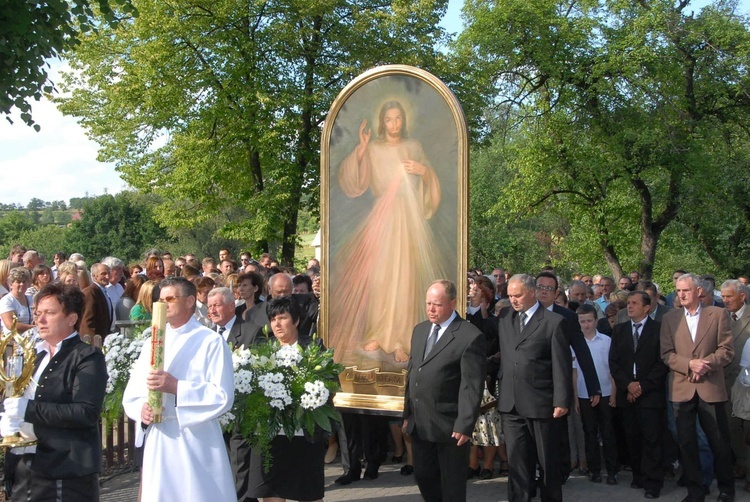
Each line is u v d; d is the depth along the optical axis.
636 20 23.47
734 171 24.08
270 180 23.22
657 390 7.38
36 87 10.73
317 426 5.64
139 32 21.06
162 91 21.66
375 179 7.52
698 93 24.73
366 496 7.25
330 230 7.67
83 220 51.16
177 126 23.05
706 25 23.53
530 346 6.48
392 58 22.55
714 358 6.89
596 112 24.31
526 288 6.51
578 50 24.44
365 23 22.27
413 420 6.02
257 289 8.16
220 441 4.46
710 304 8.18
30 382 4.39
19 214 58.69
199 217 24.11
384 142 7.48
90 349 4.45
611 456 7.91
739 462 8.11
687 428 7.02
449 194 7.23
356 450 7.69
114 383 5.55
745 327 7.85
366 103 7.56
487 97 25.11
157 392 4.17
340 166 7.64
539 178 25.30
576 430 8.55
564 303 8.91
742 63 23.81
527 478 6.46
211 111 21.58
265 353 5.57
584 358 7.07
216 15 21.30
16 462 4.51
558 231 36.47
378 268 7.48
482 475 8.04
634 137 23.12
